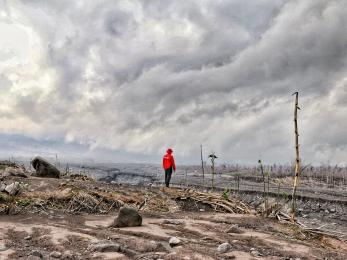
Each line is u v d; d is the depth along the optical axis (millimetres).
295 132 16875
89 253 9492
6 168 20250
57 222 13422
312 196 31656
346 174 72625
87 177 25766
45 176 22125
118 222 13031
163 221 14625
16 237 10977
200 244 11023
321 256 10602
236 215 17328
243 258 9625
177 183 43062
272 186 46000
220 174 75562
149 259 9102
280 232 14367
